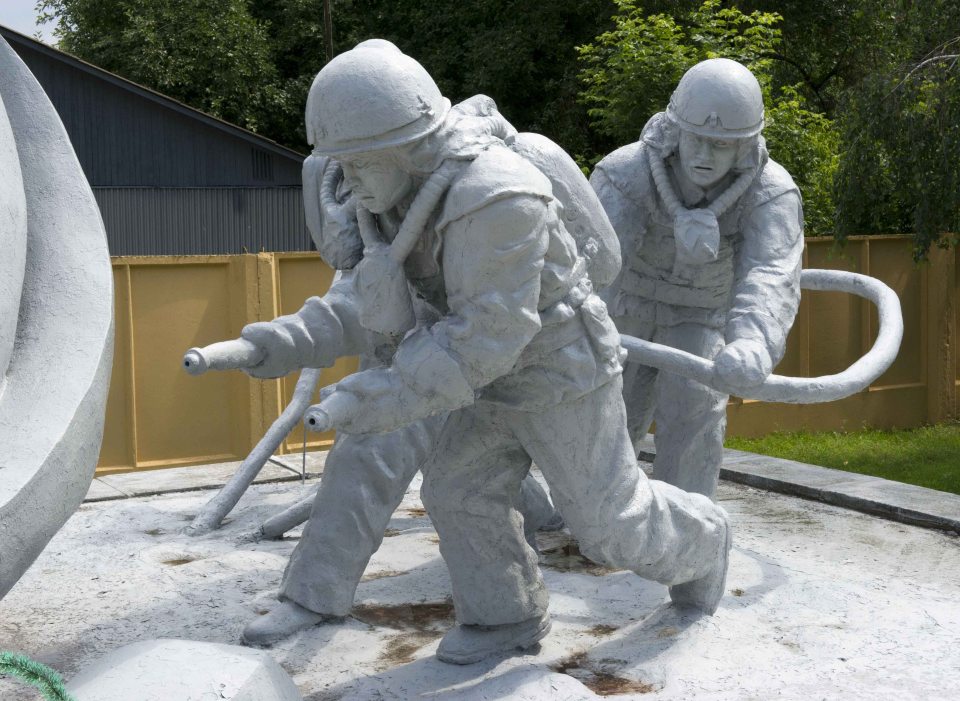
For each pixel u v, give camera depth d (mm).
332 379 8258
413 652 3736
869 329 9750
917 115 9023
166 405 7781
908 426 10062
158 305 7707
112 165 17359
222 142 17812
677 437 4438
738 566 4633
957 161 8891
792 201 4246
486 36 19188
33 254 3105
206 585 4477
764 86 11516
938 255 9961
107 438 7617
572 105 18469
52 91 17016
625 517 3258
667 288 4500
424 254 2930
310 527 3971
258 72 23500
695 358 3775
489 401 3158
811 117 12258
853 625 3912
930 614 4012
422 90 2756
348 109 2707
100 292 3072
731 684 3367
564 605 4152
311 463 6988
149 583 4531
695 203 4289
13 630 4004
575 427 3148
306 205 3863
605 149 18750
